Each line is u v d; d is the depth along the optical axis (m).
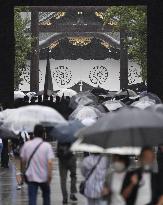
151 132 23.89
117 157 23.02
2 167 57.00
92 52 186.12
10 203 37.44
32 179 30.55
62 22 178.50
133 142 23.88
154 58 55.22
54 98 106.94
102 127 22.53
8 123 35.12
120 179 22.91
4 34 55.16
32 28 149.12
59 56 185.00
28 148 30.73
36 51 147.75
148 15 54.97
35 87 148.00
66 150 37.25
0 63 55.25
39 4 54.25
